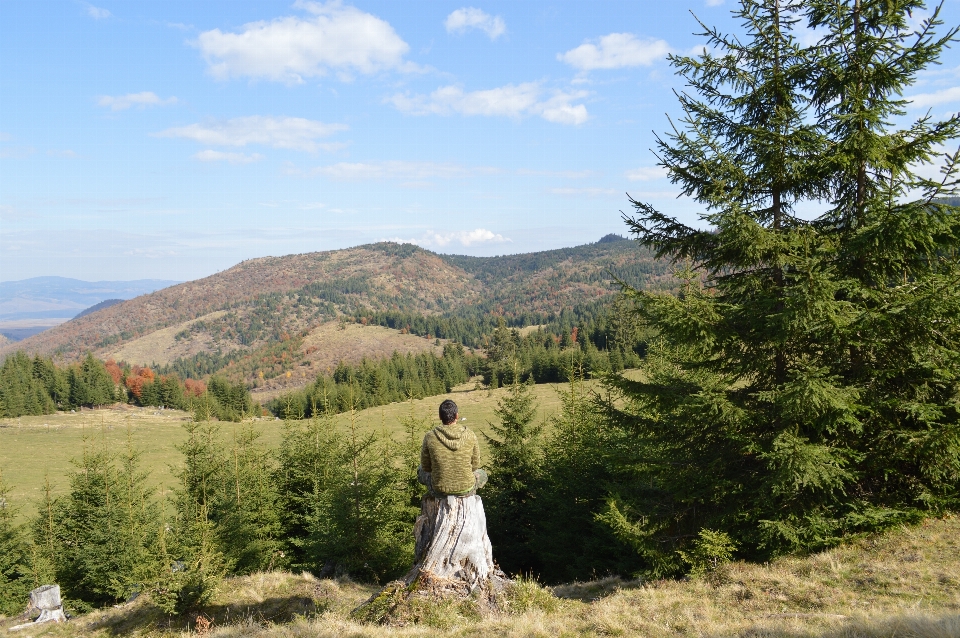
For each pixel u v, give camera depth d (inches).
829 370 369.7
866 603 287.1
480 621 290.8
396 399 5123.0
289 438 1242.6
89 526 1166.3
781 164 392.8
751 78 406.9
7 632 727.7
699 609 309.4
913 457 360.2
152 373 6860.2
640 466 438.0
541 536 855.7
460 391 5418.3
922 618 219.9
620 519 421.1
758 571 361.4
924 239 340.5
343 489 887.7
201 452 1135.6
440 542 320.5
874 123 362.3
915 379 370.0
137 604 725.9
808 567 352.5
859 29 380.2
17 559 1181.1
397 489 993.5
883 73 358.6
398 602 305.9
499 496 994.7
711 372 454.6
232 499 1048.8
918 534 362.0
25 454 2933.1
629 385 447.5
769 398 367.6
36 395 4648.1
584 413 932.6
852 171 386.6
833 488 385.7
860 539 374.0
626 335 4192.9
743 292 428.8
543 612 303.4
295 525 1131.3
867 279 394.9
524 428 1021.8
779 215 418.3
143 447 3105.3
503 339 5462.6
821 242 381.1
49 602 801.6
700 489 423.5
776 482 363.9
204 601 634.2
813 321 355.9
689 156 406.6
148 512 1218.6
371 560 858.1
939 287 318.0
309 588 654.5
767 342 401.1
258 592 658.8
